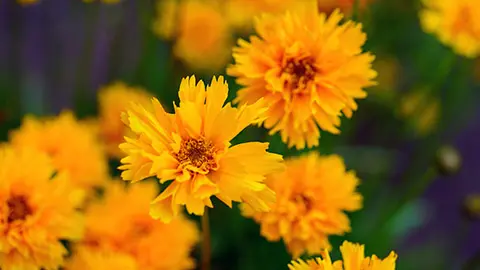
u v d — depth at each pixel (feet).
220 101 1.16
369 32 1.53
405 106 1.87
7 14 2.12
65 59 2.18
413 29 2.04
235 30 1.83
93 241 1.40
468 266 1.79
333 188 1.33
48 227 1.32
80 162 1.49
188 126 1.16
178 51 1.85
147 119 1.16
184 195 1.14
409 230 2.22
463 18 1.56
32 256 1.31
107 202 1.41
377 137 2.13
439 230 2.52
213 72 1.87
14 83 1.96
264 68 1.28
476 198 1.74
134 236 1.40
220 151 1.16
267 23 1.31
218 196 1.15
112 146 1.65
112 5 2.05
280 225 1.30
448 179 2.71
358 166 1.96
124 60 2.07
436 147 1.89
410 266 2.14
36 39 2.22
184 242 1.40
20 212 1.32
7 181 1.32
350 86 1.27
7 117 1.85
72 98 2.10
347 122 1.59
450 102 1.86
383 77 1.99
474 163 2.76
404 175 2.08
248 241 1.56
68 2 2.26
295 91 1.27
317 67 1.28
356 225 1.74
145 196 1.42
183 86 1.17
